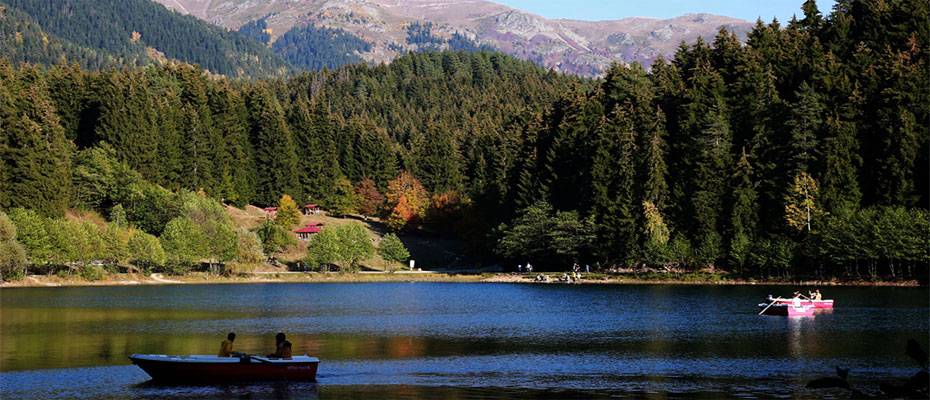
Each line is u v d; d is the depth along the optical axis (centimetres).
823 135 17050
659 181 17775
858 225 15025
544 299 13225
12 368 6444
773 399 5412
